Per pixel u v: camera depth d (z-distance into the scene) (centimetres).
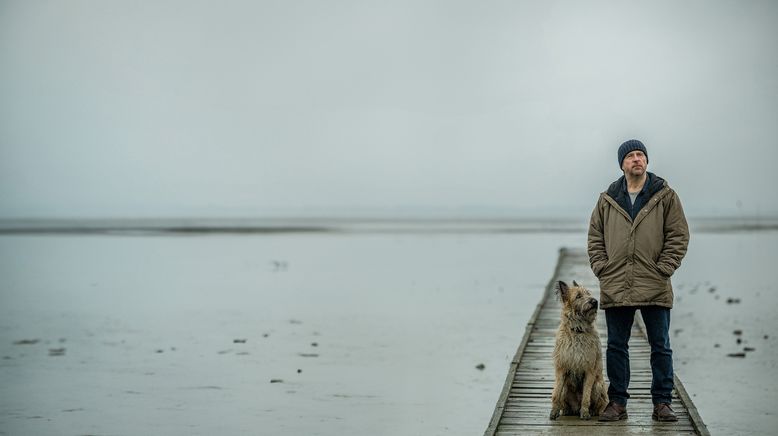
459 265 3928
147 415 1187
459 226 10456
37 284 3164
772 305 2269
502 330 1938
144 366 1546
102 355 1664
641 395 863
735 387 1303
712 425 1089
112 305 2503
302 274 3516
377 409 1220
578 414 777
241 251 5131
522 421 771
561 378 764
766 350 1606
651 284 702
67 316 2261
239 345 1772
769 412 1148
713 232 7081
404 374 1458
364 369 1503
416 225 11012
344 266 3925
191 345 1777
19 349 1741
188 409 1222
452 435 1080
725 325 1928
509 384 905
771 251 4462
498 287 2920
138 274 3562
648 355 1120
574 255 2862
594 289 1872
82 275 3531
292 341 1816
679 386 857
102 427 1124
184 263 4197
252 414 1191
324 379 1420
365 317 2191
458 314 2225
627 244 708
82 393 1326
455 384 1376
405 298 2611
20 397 1300
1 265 4062
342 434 1087
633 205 717
